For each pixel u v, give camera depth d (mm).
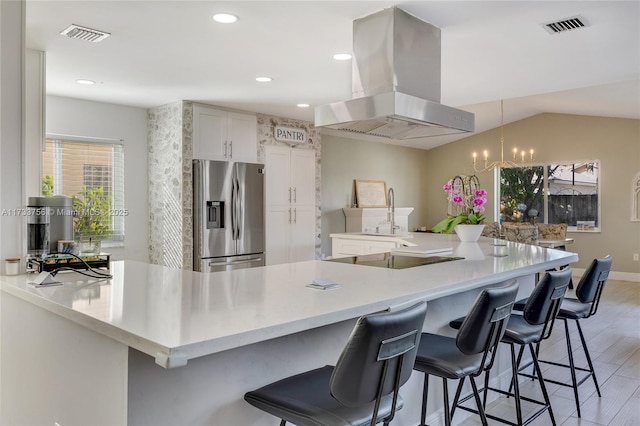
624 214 7988
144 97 5105
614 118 8078
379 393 1413
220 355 1695
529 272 2818
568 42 3434
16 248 2379
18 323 2166
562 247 7828
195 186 5297
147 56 3729
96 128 5266
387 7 2865
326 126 3232
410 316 1463
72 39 3354
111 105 5383
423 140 9367
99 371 1580
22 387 2137
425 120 2982
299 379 1713
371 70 3014
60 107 5004
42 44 3449
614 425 2729
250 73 4227
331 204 8062
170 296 1897
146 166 5688
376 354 1374
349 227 8203
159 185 5535
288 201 6398
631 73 4258
